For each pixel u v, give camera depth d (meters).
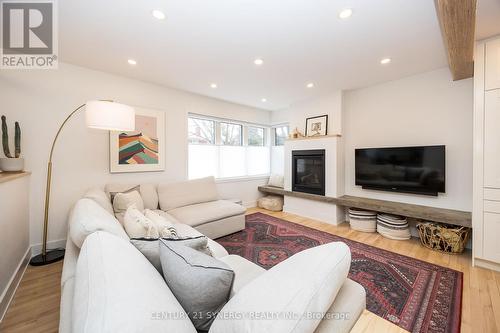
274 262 2.33
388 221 3.01
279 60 2.57
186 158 3.79
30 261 2.27
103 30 1.95
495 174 2.07
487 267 2.16
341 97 3.72
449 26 1.55
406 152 3.07
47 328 1.44
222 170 4.46
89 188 2.75
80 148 2.74
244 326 0.54
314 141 3.98
